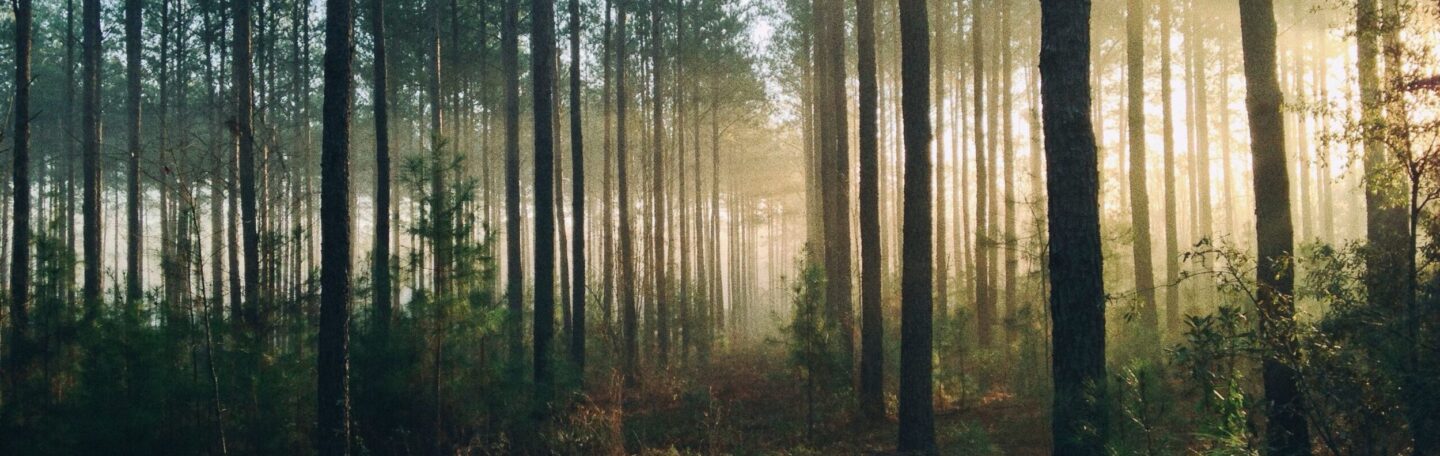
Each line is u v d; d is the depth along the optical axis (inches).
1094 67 1036.5
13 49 1044.5
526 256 1439.5
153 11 1003.9
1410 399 209.9
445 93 1046.4
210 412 354.6
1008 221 716.7
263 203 591.2
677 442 480.7
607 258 866.8
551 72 560.1
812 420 500.7
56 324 362.6
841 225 619.5
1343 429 239.3
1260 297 280.4
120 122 1175.0
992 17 1008.2
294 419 381.4
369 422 394.3
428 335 409.4
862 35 518.6
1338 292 243.0
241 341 381.1
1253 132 335.3
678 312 1042.7
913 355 421.4
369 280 438.0
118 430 330.0
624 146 789.2
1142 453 262.1
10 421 336.5
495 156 1155.9
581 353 621.0
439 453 399.2
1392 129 236.8
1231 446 253.8
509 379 438.9
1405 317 222.1
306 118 995.9
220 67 918.4
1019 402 475.8
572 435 431.8
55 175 1245.1
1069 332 278.2
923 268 420.5
